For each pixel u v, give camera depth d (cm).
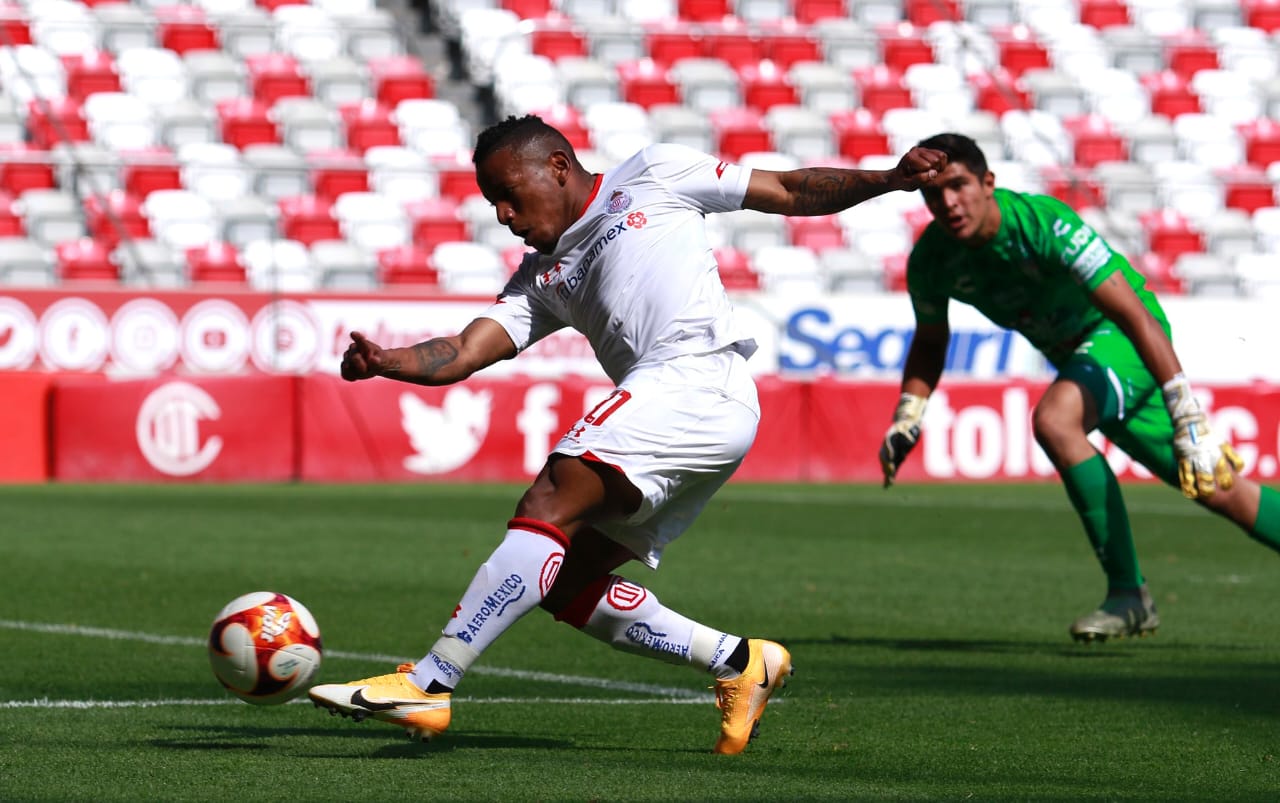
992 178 2417
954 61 9494
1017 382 6738
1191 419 2262
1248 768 1576
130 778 1486
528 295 1698
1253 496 2438
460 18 9156
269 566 3591
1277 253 8662
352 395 6312
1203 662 2388
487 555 3838
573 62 8988
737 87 9038
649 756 1638
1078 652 2488
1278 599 3219
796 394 6656
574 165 1647
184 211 7706
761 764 1591
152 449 6169
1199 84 9600
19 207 7525
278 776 1501
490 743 1711
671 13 9525
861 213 8469
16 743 1678
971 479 6675
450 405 6378
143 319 6475
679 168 1642
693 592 3244
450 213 8050
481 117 8831
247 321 6562
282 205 7869
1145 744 1717
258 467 6244
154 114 8144
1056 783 1495
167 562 3650
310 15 8931
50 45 8369
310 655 1605
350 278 7538
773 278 7950
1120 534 2484
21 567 3538
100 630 2634
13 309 6353
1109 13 9975
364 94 8619
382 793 1419
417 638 2577
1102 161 9125
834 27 9525
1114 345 2488
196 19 8606
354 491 5819
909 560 3875
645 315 1622
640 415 1584
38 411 6147
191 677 2172
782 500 5666
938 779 1512
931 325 2552
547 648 2512
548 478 1591
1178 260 8406
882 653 2466
